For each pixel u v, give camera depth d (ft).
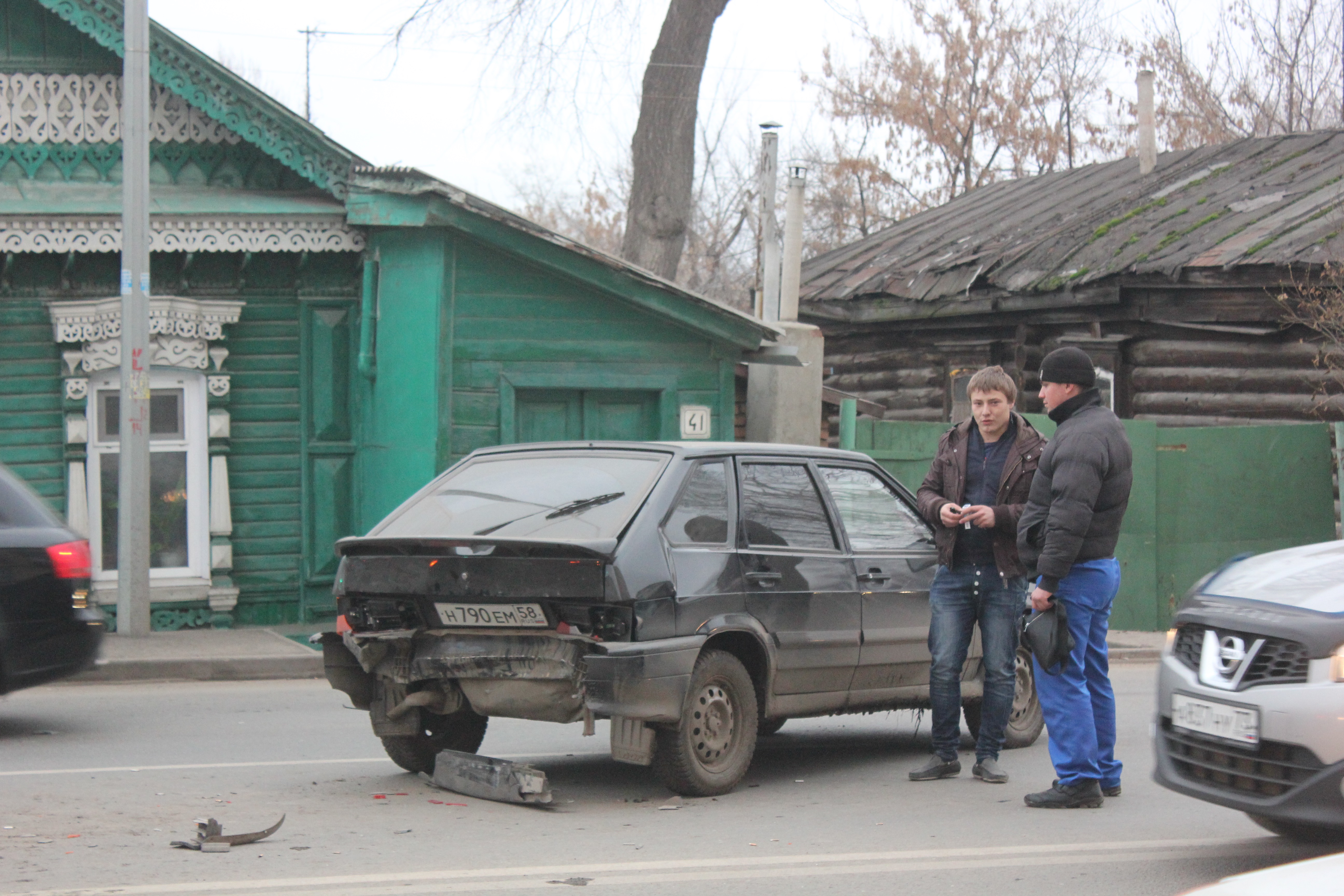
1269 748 16.08
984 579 23.41
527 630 21.13
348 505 46.42
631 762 21.12
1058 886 16.93
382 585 21.95
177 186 45.65
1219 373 54.08
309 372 45.88
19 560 27.30
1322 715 15.55
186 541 45.03
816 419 50.29
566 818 20.75
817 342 50.31
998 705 23.80
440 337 42.55
